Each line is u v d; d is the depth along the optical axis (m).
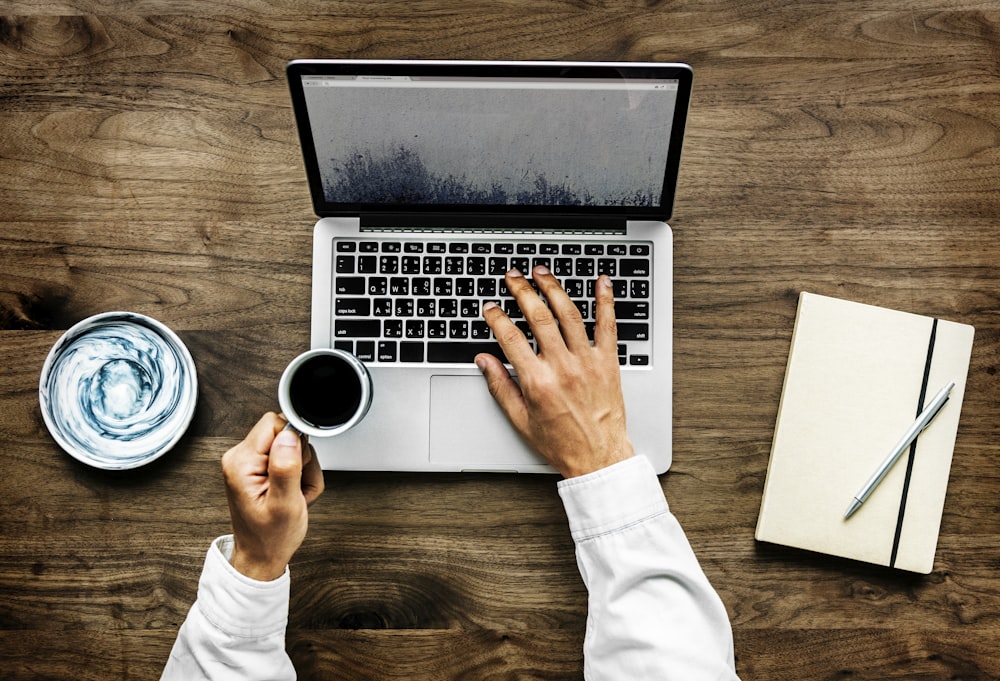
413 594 0.80
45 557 0.80
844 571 0.80
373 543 0.80
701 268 0.81
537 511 0.80
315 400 0.72
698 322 0.81
